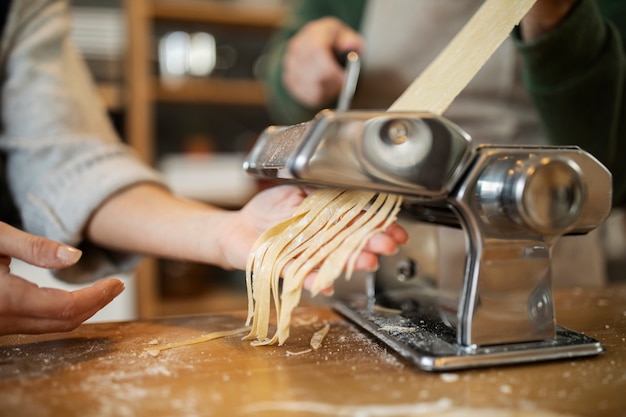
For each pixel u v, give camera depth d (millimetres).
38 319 449
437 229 601
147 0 1522
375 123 385
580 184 383
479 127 841
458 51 486
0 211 760
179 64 1664
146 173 673
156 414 342
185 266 1667
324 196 473
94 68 1528
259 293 463
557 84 563
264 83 1686
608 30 557
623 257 1292
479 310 426
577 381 389
